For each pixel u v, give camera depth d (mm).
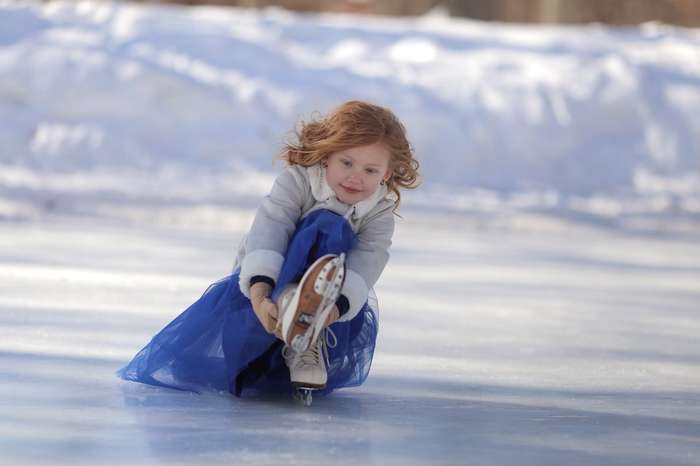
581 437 6539
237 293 7578
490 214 27750
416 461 5750
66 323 10273
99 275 14461
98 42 34344
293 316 6680
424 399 7656
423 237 23891
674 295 15812
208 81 33375
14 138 30656
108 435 6035
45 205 25312
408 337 10781
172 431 6207
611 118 35438
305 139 7539
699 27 53062
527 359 9695
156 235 21328
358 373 7906
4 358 8289
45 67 32375
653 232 28062
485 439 6387
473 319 12391
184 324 7727
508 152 33719
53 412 6566
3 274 14008
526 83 36031
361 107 7406
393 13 54625
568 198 32156
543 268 18953
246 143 31938
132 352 8914
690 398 8039
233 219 25375
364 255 7605
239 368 7434
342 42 37812
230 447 5863
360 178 7406
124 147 31000
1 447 5656
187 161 31156
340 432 6402
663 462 5957
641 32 40969
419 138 33219
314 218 7441
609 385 8500
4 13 35562
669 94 36469
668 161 34719
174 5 50656
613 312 13664
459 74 36250
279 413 6949
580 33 40625
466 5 51906
